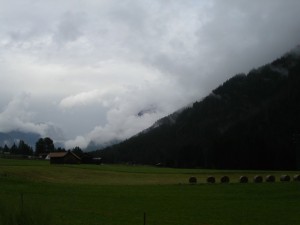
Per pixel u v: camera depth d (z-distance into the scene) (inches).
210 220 1558.8
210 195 2239.2
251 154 6668.3
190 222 1514.5
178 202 1982.0
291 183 2768.2
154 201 2005.4
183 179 3526.1
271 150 6609.3
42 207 936.3
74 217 1523.1
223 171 4817.9
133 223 1465.3
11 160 5580.7
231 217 1624.0
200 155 7810.0
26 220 882.1
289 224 1512.1
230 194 2281.0
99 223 1439.5
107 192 2304.4
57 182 2891.2
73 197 2065.7
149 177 3730.3
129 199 2053.4
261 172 4520.2
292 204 1952.5
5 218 879.1
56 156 6279.5
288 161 6343.5
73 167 4345.5
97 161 6919.3
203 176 3870.6
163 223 1482.5
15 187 2386.8
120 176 3774.6
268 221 1560.0
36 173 3430.1
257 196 2209.6
